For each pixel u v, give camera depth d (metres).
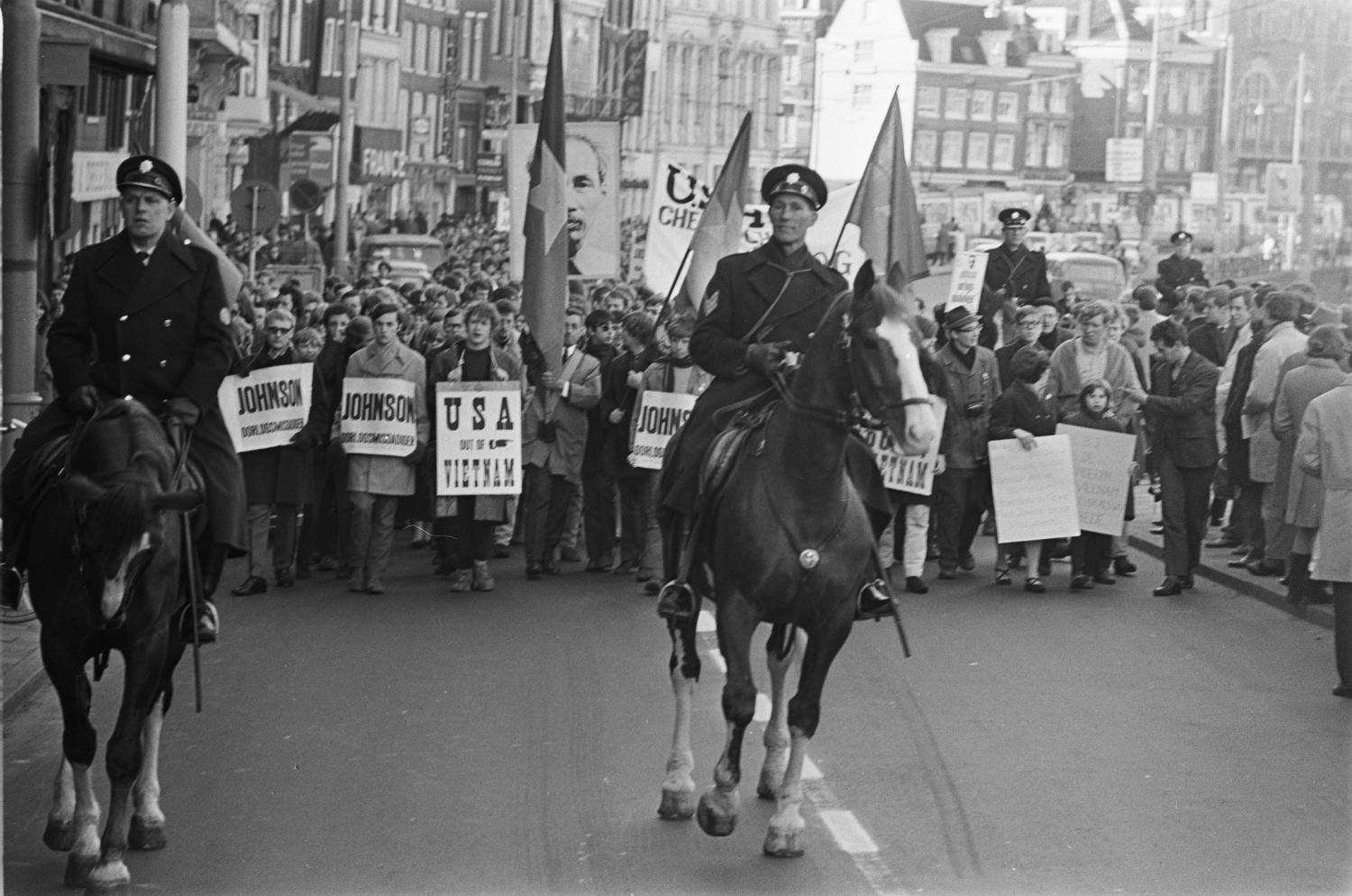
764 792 9.38
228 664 12.68
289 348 16.12
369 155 71.50
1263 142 58.66
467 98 90.00
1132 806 9.38
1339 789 9.78
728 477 8.52
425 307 24.69
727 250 18.66
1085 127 135.38
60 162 20.77
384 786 9.59
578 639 13.70
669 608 8.77
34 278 14.87
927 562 18.23
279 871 8.21
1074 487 16.48
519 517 19.30
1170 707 11.70
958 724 11.11
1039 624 14.72
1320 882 8.20
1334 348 14.60
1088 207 110.50
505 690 11.88
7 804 9.23
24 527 8.09
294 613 14.78
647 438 16.14
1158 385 16.72
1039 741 10.71
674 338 15.91
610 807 9.25
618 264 22.55
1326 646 13.84
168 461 7.88
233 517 8.50
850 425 8.22
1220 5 81.25
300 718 11.10
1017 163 133.62
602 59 99.31
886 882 8.11
